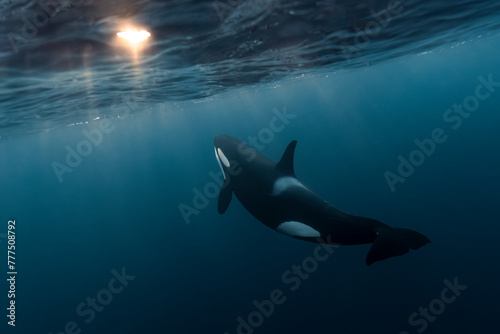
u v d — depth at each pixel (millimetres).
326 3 6398
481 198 22047
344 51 12398
